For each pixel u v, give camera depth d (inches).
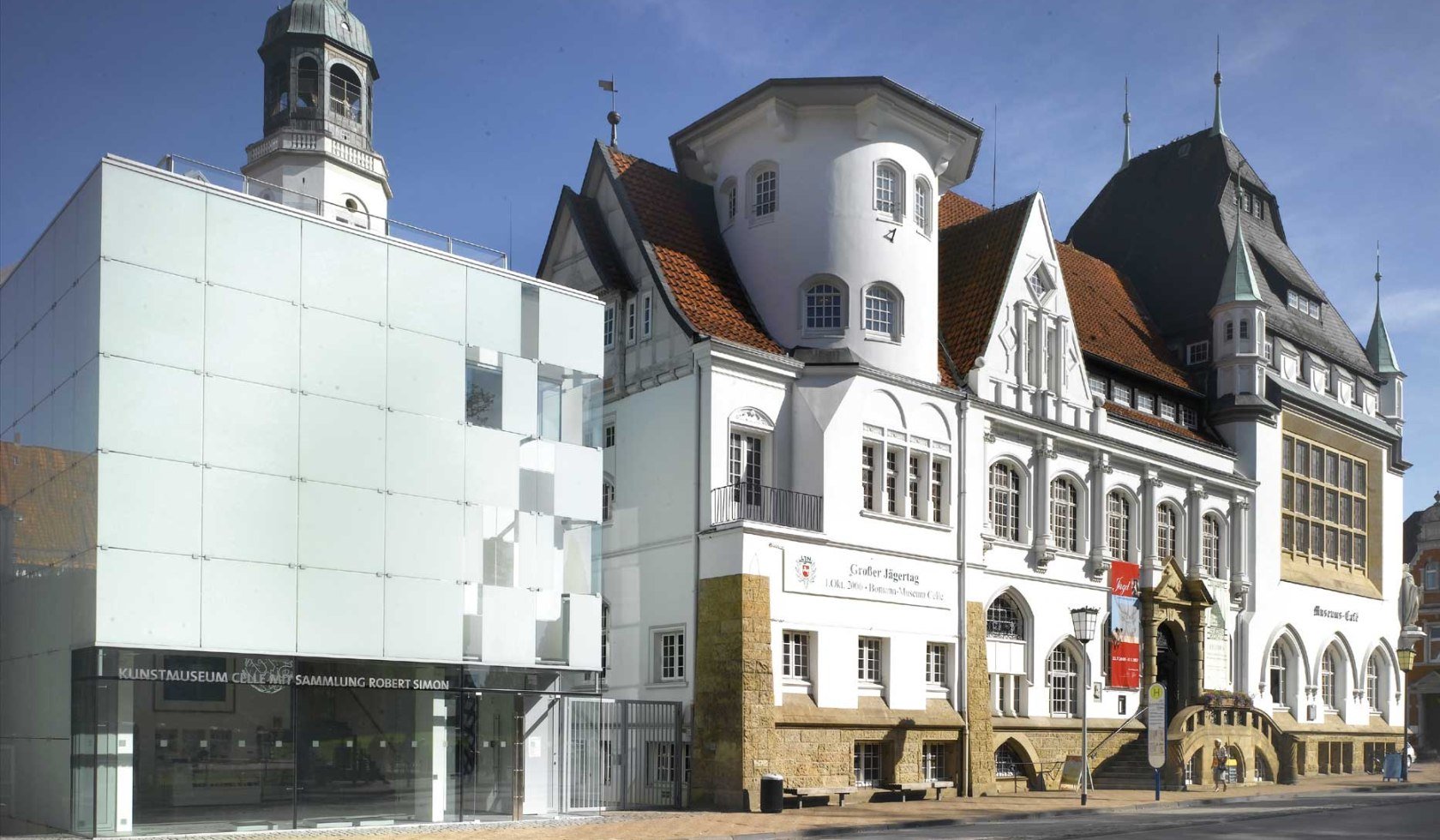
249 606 976.9
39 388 1050.1
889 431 1441.9
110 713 906.7
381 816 1038.4
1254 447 2048.5
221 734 958.4
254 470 992.9
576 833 989.8
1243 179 2361.0
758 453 1378.0
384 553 1062.4
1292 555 2159.2
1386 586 2400.3
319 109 2701.8
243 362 997.2
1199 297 2192.4
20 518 1077.8
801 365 1405.0
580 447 1223.5
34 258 1086.4
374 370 1077.1
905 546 1439.5
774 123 1464.1
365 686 1042.7
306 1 2753.4
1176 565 1836.9
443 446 1115.3
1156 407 1975.9
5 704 1087.6
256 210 1021.2
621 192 1486.2
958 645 1486.2
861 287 1450.5
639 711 1253.1
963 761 1449.3
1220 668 1920.5
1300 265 2423.7
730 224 1529.3
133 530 924.0
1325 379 2316.7
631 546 1391.5
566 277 1550.2
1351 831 1051.3
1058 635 1651.1
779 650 1275.8
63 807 942.4
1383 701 2383.1
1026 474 1640.0
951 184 1680.6
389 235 1116.5
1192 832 1025.5
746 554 1251.8
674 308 1378.0
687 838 954.1
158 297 957.8
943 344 1640.0
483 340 1159.6
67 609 956.6
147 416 941.8
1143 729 1729.8
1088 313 2011.6
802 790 1254.3
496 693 1131.9
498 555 1142.3
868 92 1448.1
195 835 917.2
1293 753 1859.0
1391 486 2480.3
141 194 958.4
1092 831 1033.5
